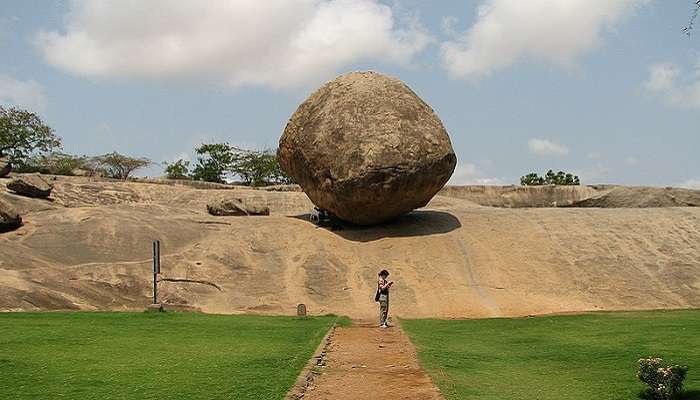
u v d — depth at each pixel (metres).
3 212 24.78
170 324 15.96
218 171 60.72
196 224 27.95
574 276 24.42
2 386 8.86
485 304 22.28
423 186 26.42
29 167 48.53
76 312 18.78
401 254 26.16
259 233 27.48
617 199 42.31
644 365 8.96
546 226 28.41
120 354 11.38
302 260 25.50
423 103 27.75
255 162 61.16
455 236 27.56
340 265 25.39
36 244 24.14
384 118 26.27
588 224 28.64
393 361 11.52
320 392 9.05
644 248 26.59
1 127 46.91
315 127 26.89
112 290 22.00
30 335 13.38
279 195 39.22
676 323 16.72
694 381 9.77
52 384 9.00
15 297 19.95
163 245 25.55
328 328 15.98
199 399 8.27
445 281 24.12
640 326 16.22
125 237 25.47
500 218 29.58
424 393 8.99
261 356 11.34
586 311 21.33
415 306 22.12
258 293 22.95
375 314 21.19
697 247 26.80
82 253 24.02
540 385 9.55
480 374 10.36
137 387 8.87
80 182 38.97
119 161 50.91
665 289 23.75
